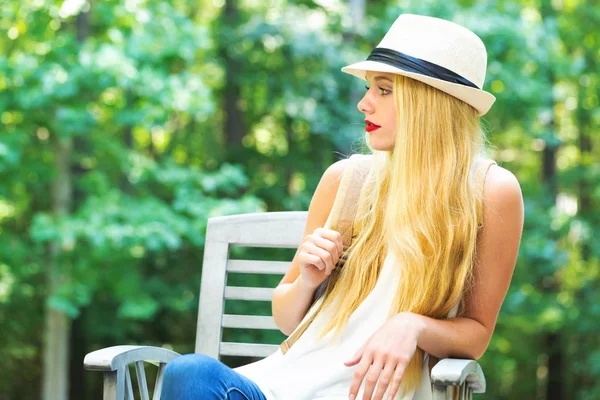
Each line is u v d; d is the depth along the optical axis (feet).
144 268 35.81
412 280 6.97
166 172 29.50
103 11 28.66
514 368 46.78
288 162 36.37
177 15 29.07
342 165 7.92
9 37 28.48
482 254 7.14
